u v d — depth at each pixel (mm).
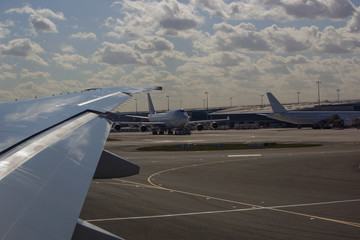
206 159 33500
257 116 157000
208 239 10195
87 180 4105
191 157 35562
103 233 4195
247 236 10469
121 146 51969
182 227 11445
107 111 7094
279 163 29578
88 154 4852
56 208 3363
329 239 10180
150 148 48000
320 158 32719
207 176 23062
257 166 27875
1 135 4930
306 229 11172
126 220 12305
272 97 106875
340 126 104625
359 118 103062
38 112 6590
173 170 26141
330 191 17734
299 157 33812
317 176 22672
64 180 3945
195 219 12422
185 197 16328
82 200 3652
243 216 12836
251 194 17031
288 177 22359
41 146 4688
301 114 105188
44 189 3629
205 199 15859
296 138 63688
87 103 7652
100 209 13945
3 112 6473
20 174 3758
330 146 46062
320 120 104375
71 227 3152
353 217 12680
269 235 10562
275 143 50844
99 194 17094
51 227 3055
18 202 3240
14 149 4441
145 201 15461
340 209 13914
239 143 54719
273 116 107000
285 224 11742
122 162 7074
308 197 16266
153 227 11461
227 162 30781
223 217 12703
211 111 184500
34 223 3018
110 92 9344
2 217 2947
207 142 58219
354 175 22984
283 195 16734
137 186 19391
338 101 163250
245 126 131250
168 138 72812
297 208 14078
